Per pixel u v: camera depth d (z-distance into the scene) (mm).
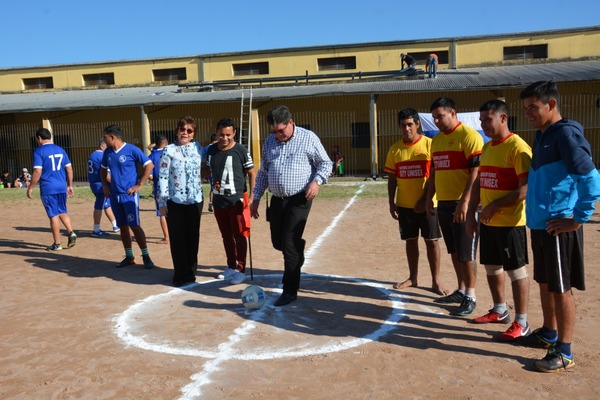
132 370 3881
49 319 5062
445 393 3434
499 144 4281
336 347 4238
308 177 5379
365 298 5566
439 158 5027
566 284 3643
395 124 25578
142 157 7098
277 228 5523
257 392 3496
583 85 22656
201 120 26969
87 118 27812
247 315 5082
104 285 6316
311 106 26406
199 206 6418
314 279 6395
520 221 4227
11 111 24516
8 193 19844
